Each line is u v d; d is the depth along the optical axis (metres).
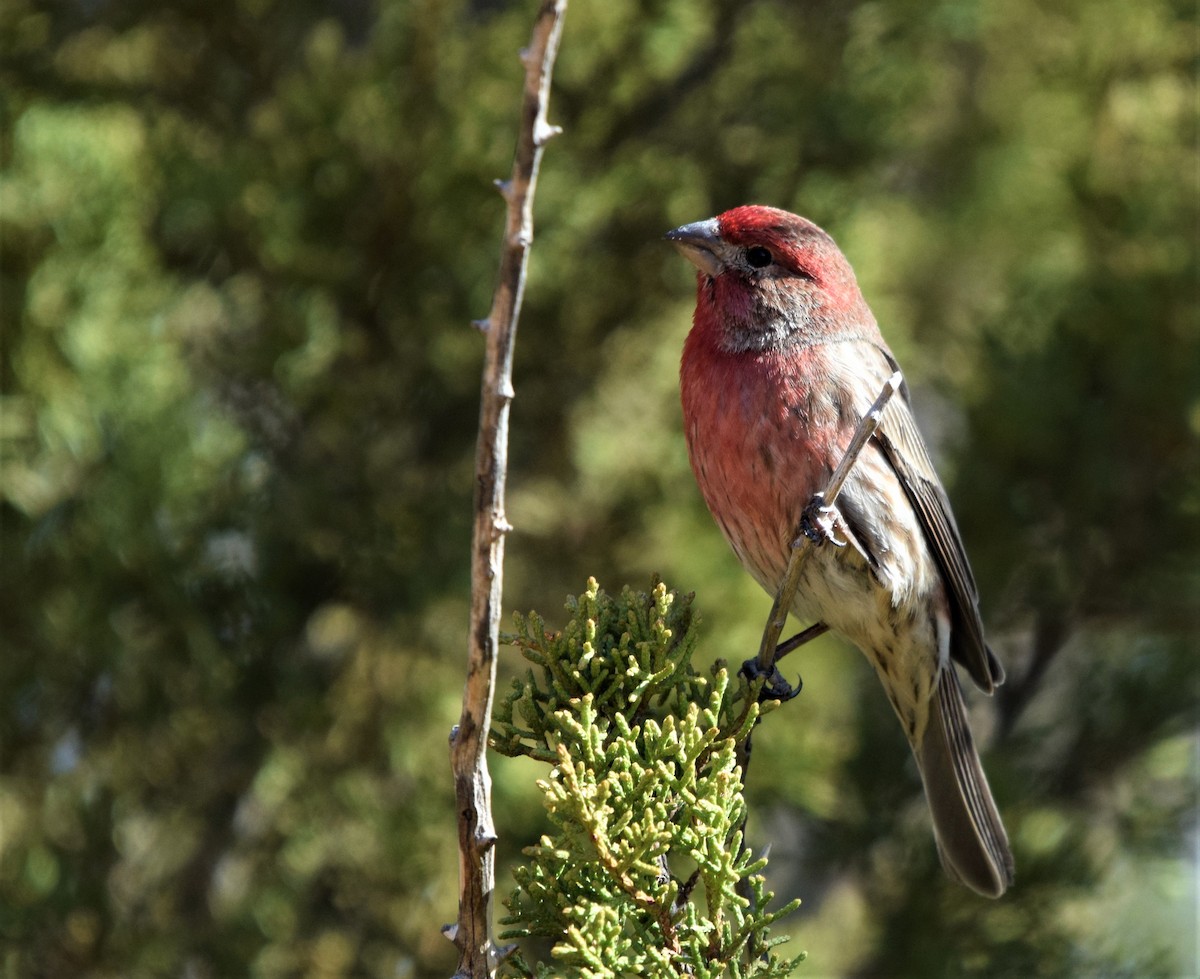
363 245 11.21
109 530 9.80
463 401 11.50
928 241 14.59
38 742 10.39
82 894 10.14
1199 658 11.65
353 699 10.76
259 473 10.70
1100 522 12.02
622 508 11.68
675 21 11.60
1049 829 11.25
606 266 11.90
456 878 10.48
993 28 13.98
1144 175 12.47
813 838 11.68
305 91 11.17
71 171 9.84
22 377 9.68
